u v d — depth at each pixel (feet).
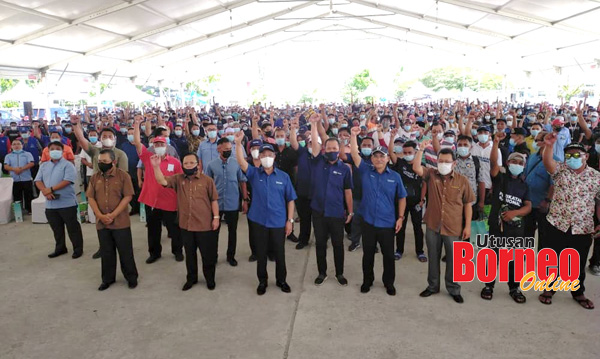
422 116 45.11
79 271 16.24
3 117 73.15
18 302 13.51
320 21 105.60
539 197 14.87
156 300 13.57
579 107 30.50
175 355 10.41
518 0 49.34
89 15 46.39
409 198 16.58
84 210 23.15
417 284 14.57
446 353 10.30
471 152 17.93
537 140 15.76
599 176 12.09
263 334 11.34
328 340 10.98
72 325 11.98
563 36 60.59
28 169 24.67
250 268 16.40
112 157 14.56
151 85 108.17
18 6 39.93
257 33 90.48
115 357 10.36
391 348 10.56
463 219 13.12
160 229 17.34
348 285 14.60
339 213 14.29
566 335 11.01
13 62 57.11
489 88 174.50
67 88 67.62
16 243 19.77
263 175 13.84
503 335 11.07
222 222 23.24
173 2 50.67
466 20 67.10
